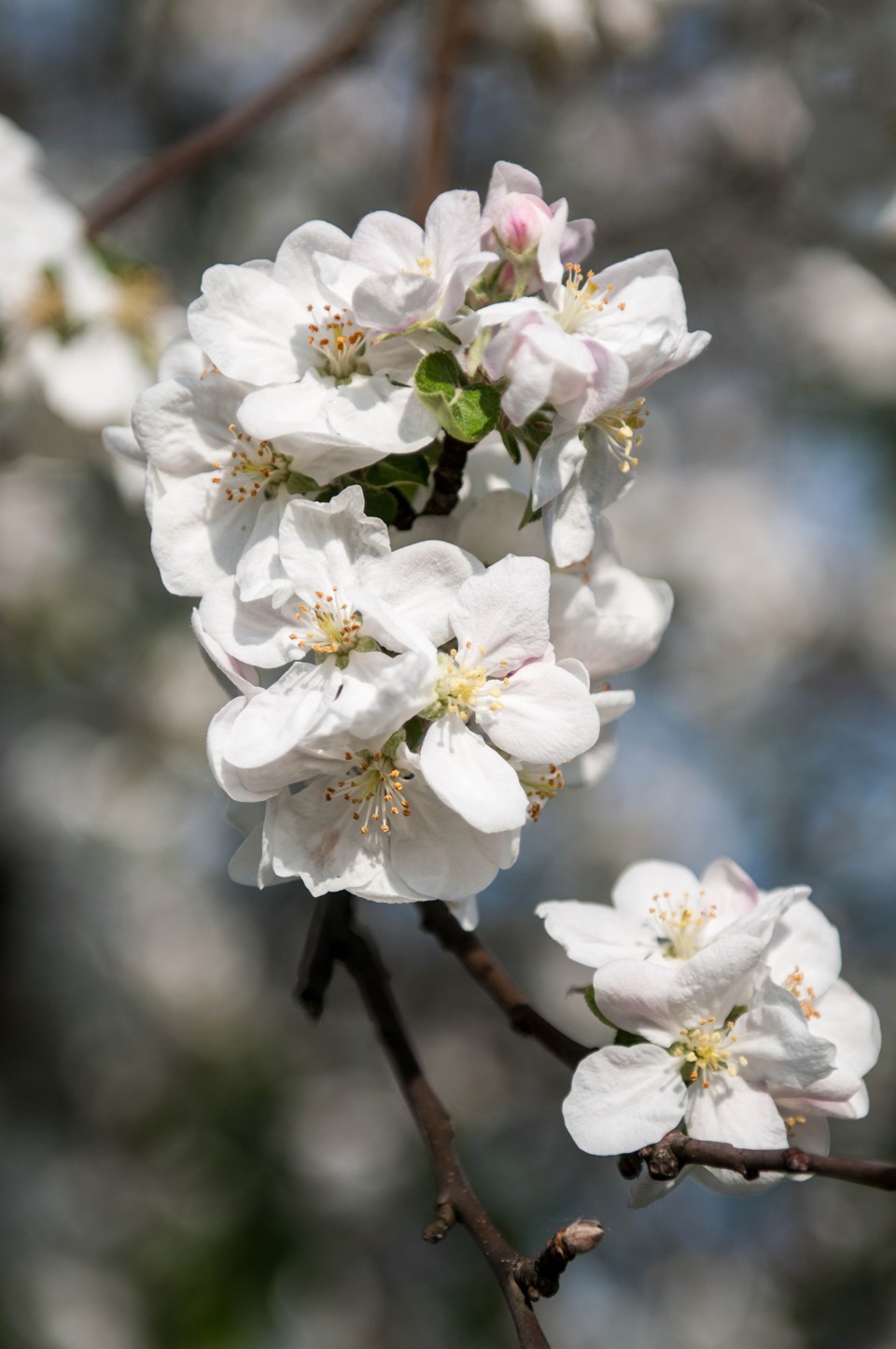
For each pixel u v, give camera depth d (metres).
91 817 6.48
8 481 6.56
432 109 4.43
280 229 6.72
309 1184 6.50
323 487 2.21
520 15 4.77
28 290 3.81
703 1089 2.15
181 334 2.48
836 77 4.40
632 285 2.24
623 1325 6.80
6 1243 6.11
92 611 6.56
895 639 7.33
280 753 1.92
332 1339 6.10
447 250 2.10
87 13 7.07
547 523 2.12
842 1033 2.38
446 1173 2.22
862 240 4.36
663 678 7.45
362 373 2.17
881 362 7.14
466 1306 6.35
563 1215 6.69
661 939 2.41
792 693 7.48
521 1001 2.41
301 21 7.21
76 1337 5.83
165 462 2.23
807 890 2.27
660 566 7.23
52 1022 6.77
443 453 2.17
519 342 2.00
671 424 7.57
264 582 2.06
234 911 7.20
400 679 1.86
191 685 6.46
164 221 6.60
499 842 2.02
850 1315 6.51
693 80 6.75
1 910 6.79
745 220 6.95
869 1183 1.81
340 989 7.13
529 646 2.02
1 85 7.03
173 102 7.10
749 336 7.47
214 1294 6.02
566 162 7.05
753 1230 7.06
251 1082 6.70
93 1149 6.54
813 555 7.48
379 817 2.03
